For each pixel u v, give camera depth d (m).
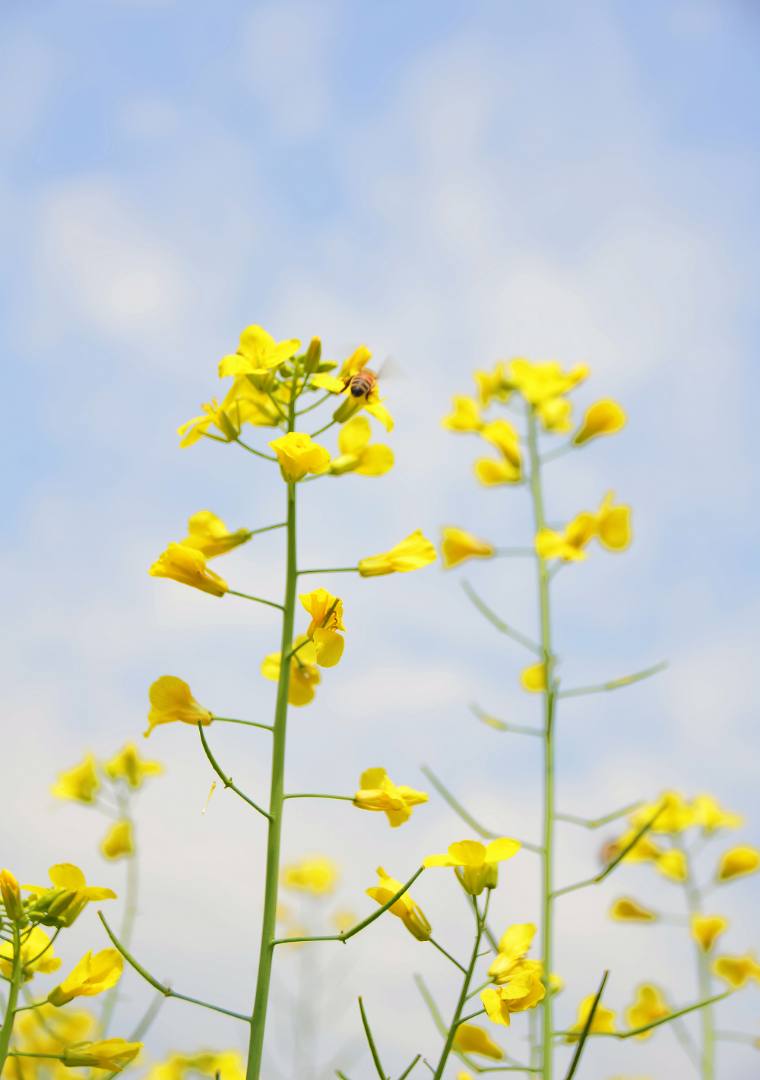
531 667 0.80
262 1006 0.53
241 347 0.58
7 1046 0.53
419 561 0.57
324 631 0.55
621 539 0.77
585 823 0.68
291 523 0.57
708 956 0.81
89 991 0.54
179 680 0.55
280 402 0.59
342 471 0.59
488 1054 0.61
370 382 0.59
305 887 1.01
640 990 0.75
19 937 0.54
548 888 0.67
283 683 0.56
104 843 0.78
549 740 0.70
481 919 0.53
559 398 0.83
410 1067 0.52
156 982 0.52
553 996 0.64
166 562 0.56
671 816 0.86
